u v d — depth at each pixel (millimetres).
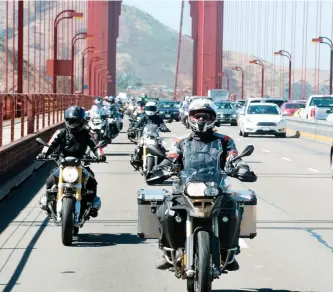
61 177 12609
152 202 9633
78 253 11883
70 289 9586
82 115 13008
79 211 12625
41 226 14477
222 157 9156
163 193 9750
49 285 9805
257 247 12516
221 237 8625
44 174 25109
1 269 10750
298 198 19062
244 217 9609
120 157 32719
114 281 10016
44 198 13062
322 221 15273
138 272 10555
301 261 11375
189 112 9078
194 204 8312
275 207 17344
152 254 11812
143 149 22484
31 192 20047
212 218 8406
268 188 21359
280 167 28359
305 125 51219
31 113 28000
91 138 13148
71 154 13125
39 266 10945
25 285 9805
